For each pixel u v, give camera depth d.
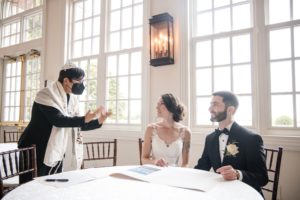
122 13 3.58
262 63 2.41
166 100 2.05
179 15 2.86
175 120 2.08
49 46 4.16
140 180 1.19
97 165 3.38
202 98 2.79
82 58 3.89
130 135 3.13
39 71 4.59
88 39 3.91
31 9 4.61
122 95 3.46
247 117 2.53
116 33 3.62
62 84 1.78
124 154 3.18
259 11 2.46
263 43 2.43
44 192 1.01
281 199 2.19
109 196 0.96
